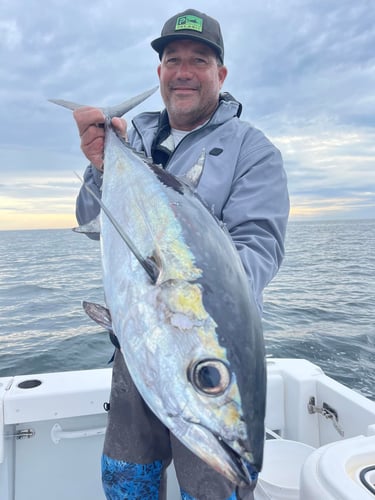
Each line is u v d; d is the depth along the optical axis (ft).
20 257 91.35
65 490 8.33
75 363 21.49
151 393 3.47
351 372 19.24
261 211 5.94
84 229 5.10
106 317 4.27
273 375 9.21
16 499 8.09
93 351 23.15
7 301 38.60
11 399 7.75
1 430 7.58
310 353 21.77
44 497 8.22
